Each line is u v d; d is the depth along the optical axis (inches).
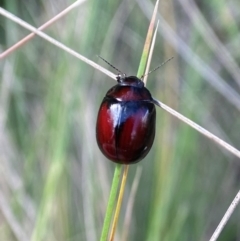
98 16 4.7
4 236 4.8
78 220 4.8
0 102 4.9
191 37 5.0
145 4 4.8
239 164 5.1
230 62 4.8
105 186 4.7
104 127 3.9
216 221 5.0
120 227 4.8
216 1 5.0
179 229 4.6
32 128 5.0
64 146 4.4
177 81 4.9
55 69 4.9
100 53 4.9
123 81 4.0
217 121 5.2
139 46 5.1
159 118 4.9
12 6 5.1
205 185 5.0
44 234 4.4
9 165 4.8
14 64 5.0
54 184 4.4
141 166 5.0
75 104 4.6
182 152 4.7
